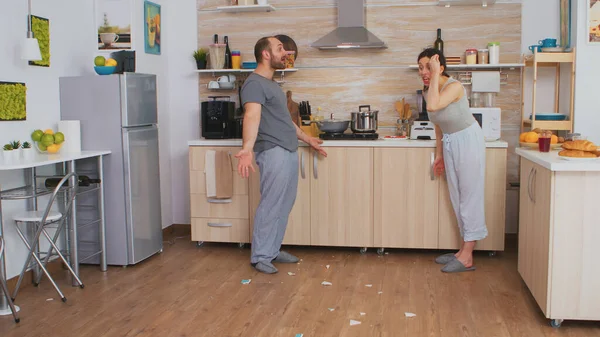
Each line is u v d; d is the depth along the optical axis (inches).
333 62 205.6
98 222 172.4
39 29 162.2
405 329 125.2
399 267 171.6
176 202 219.8
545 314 122.8
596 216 118.3
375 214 183.9
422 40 200.1
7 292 131.0
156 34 207.5
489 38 196.5
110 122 169.6
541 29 193.8
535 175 133.6
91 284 158.7
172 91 217.5
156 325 129.0
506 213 199.3
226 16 211.3
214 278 162.9
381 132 205.2
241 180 191.6
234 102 203.0
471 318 130.9
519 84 196.1
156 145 184.7
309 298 145.4
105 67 172.7
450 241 180.5
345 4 197.6
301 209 187.8
